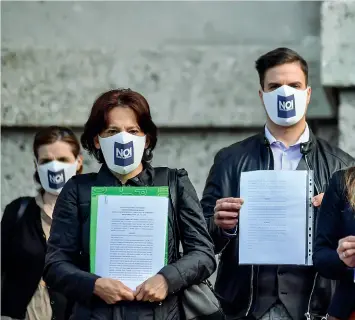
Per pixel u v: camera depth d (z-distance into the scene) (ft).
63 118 33.60
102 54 33.63
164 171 22.24
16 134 33.94
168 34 33.76
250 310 24.40
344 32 31.94
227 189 25.09
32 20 33.86
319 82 33.06
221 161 25.43
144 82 33.55
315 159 25.11
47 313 26.91
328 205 22.31
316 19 33.47
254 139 25.61
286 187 24.27
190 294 21.65
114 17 33.81
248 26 33.65
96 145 22.41
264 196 24.31
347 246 20.90
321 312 24.34
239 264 24.22
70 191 22.04
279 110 25.03
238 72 33.50
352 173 22.17
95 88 33.60
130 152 21.88
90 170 33.53
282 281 24.32
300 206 24.20
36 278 27.02
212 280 32.04
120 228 21.70
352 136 32.24
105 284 21.07
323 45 31.96
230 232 24.40
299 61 25.34
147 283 21.04
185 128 33.81
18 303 27.02
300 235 24.13
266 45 33.55
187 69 33.55
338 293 22.16
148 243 21.62
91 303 21.30
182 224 21.93
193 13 33.76
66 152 27.61
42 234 27.22
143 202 21.75
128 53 33.63
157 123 33.45
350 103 32.32
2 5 33.86
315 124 33.53
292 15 33.55
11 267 27.14
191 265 21.35
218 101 33.47
